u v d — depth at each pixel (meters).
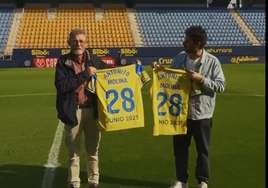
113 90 4.20
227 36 28.75
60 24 28.47
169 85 4.20
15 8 29.48
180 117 4.19
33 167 5.29
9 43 26.03
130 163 5.44
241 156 5.73
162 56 24.86
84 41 4.06
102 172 5.07
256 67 22.42
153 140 6.66
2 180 4.80
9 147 6.30
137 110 4.29
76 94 4.09
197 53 4.13
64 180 4.82
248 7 32.78
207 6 34.09
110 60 24.00
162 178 4.85
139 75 4.31
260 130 7.39
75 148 4.21
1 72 20.23
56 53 24.00
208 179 4.41
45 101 11.05
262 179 4.79
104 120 4.16
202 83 4.01
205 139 4.21
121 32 28.12
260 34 29.09
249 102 10.66
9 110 9.71
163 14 30.39
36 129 7.58
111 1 31.30
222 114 8.98
